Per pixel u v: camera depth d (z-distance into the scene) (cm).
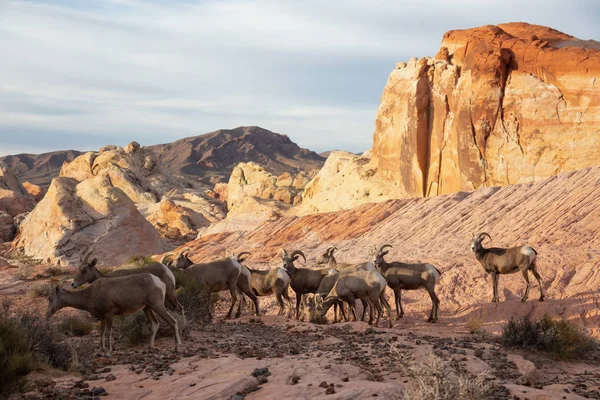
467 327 2011
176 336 1255
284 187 10312
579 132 4497
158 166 11250
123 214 4759
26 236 4872
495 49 4988
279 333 1616
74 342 1292
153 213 8656
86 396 902
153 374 1041
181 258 2031
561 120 4606
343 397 841
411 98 5591
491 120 4925
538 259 2573
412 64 5859
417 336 1560
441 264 2664
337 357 1210
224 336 1527
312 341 1459
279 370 1030
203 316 1794
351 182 6331
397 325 2039
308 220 4069
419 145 5525
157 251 4884
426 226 3500
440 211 3662
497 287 2252
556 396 966
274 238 3944
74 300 1235
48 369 1097
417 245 3231
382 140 6088
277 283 2034
